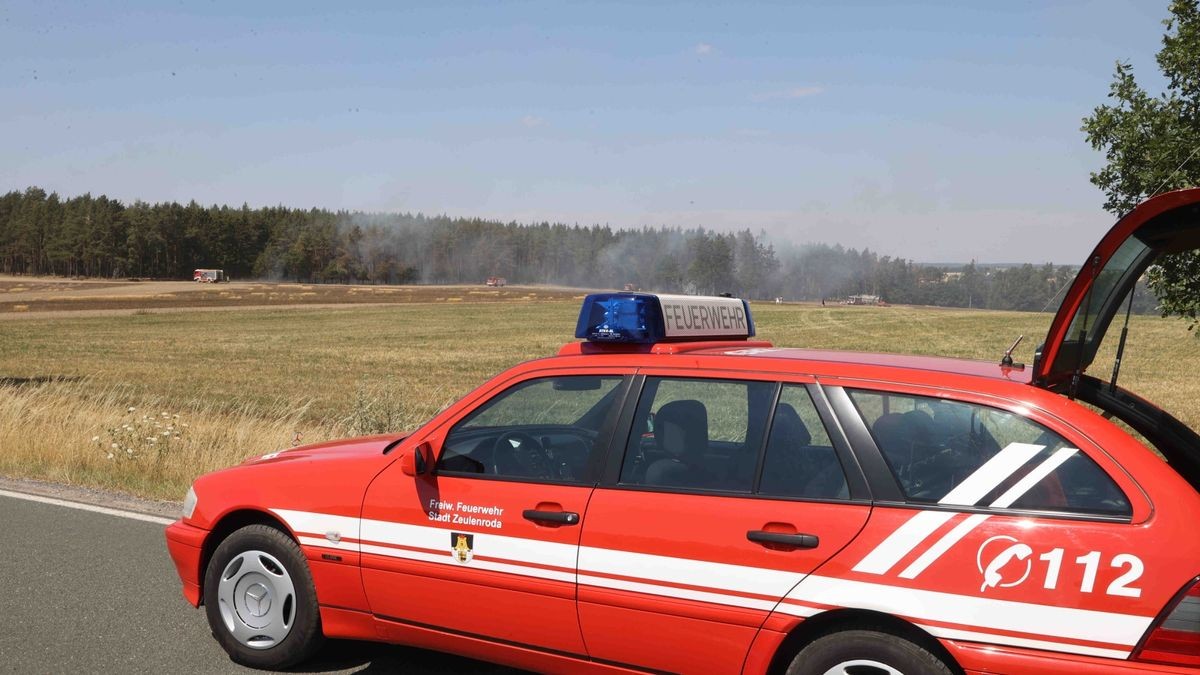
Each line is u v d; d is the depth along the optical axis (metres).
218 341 56.19
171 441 10.62
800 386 3.61
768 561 3.37
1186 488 3.01
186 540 4.80
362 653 4.90
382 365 40.50
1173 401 23.78
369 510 4.28
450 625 4.10
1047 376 3.42
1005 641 3.04
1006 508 3.15
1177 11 9.26
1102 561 2.96
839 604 3.25
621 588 3.64
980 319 89.56
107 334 61.19
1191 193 3.01
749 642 3.40
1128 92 9.38
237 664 4.66
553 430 4.42
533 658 3.93
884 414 3.45
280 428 12.95
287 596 4.54
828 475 3.43
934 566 3.15
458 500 4.05
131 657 4.72
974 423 3.33
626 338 4.06
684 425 3.79
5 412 12.57
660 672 3.62
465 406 4.25
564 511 3.80
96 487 9.30
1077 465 3.13
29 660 4.66
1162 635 2.87
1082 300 3.29
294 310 97.94
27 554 6.63
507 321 83.44
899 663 3.17
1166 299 9.09
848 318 91.56
